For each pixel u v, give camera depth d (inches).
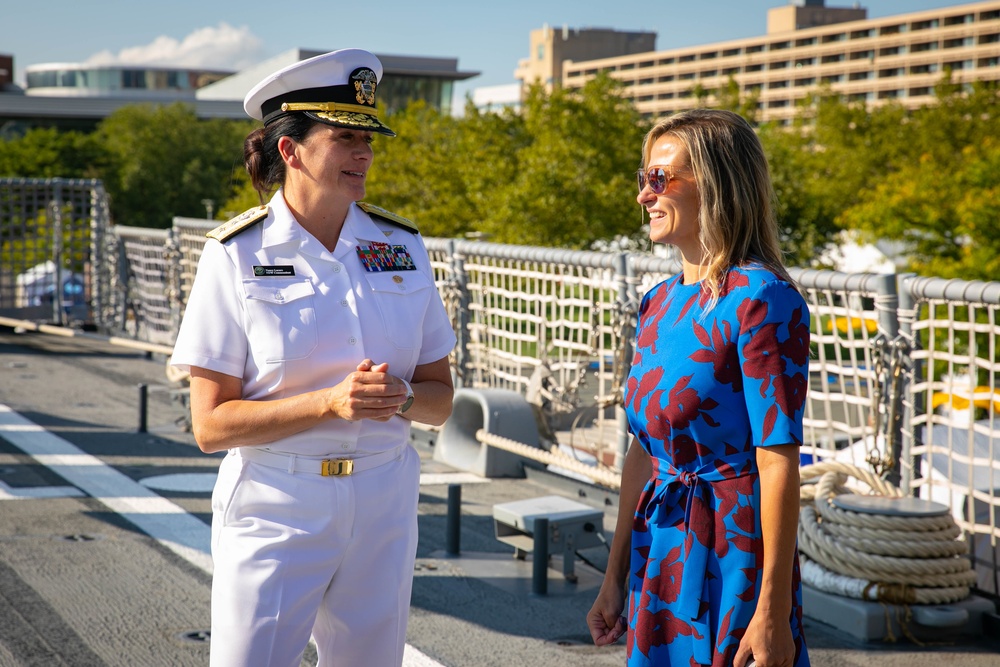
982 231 1197.1
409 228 105.6
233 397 95.0
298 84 95.7
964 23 5388.8
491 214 1320.1
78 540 213.9
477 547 219.3
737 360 84.9
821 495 186.5
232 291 94.3
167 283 474.6
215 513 96.5
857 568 171.5
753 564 84.4
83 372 439.5
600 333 260.2
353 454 95.0
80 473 270.4
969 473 182.9
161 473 272.8
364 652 97.4
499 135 1491.1
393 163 1659.7
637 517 91.8
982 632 171.2
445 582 196.5
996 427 267.9
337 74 96.2
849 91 5748.0
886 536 171.6
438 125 1820.9
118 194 3216.0
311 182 96.2
